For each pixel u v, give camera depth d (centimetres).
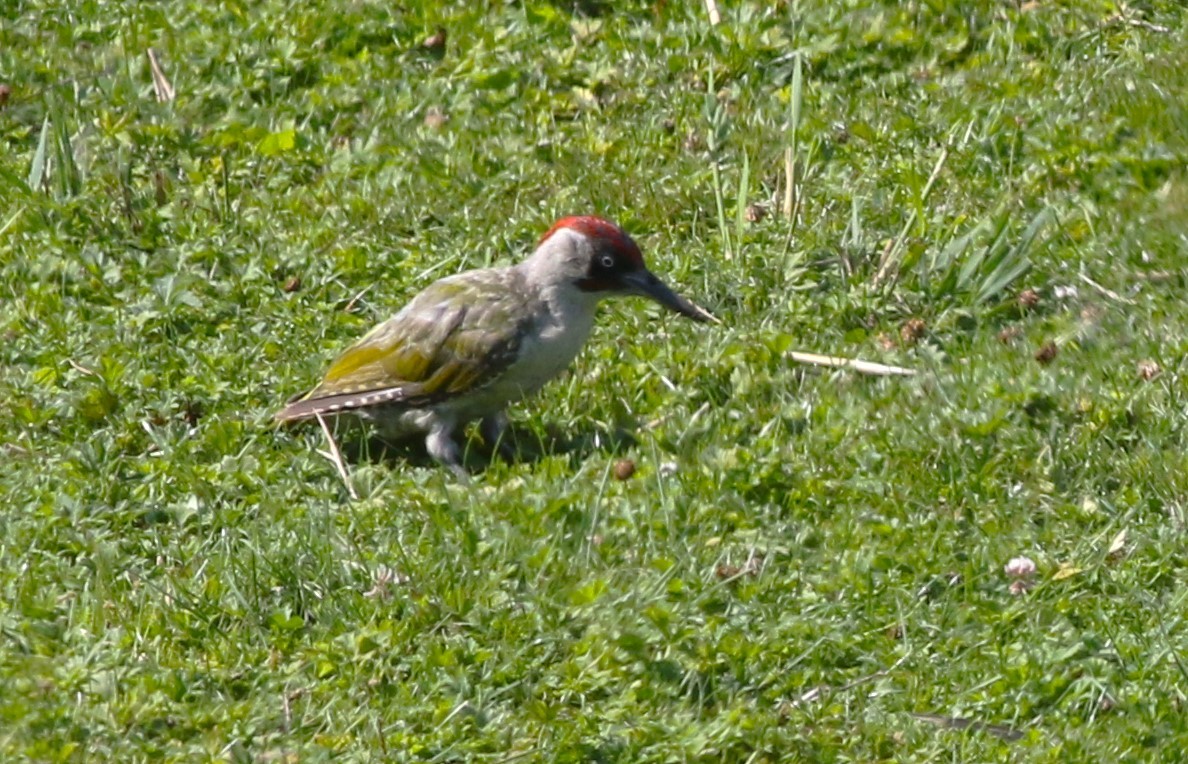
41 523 1127
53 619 1053
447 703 1002
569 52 1677
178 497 1173
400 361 1227
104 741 970
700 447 1223
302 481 1191
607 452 1232
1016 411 1245
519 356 1223
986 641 1059
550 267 1238
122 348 1305
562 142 1580
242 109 1617
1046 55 1667
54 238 1418
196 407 1270
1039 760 975
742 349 1316
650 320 1370
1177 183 1489
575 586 1080
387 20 1714
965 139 1544
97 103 1609
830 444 1220
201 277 1383
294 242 1439
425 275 1405
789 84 1656
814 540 1141
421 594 1073
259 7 1730
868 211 1473
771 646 1045
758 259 1419
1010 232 1423
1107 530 1138
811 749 984
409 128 1599
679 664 1029
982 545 1132
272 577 1084
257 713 993
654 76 1655
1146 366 1280
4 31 1703
